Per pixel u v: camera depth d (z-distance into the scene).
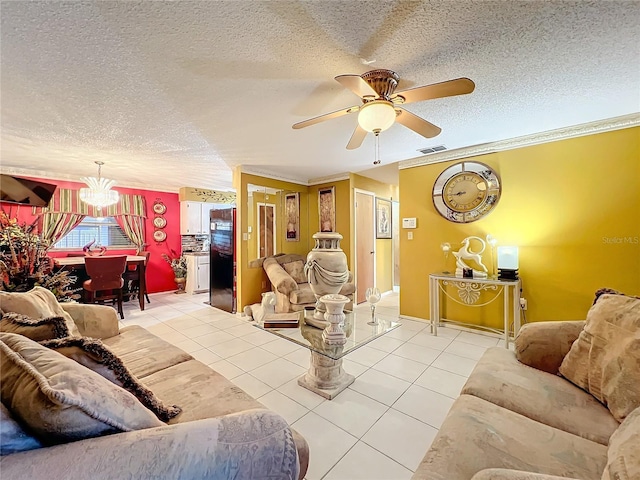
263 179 4.62
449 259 3.65
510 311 3.24
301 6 1.29
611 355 1.24
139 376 1.53
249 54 1.64
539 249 3.04
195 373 1.57
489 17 1.38
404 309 4.06
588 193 2.79
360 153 3.66
